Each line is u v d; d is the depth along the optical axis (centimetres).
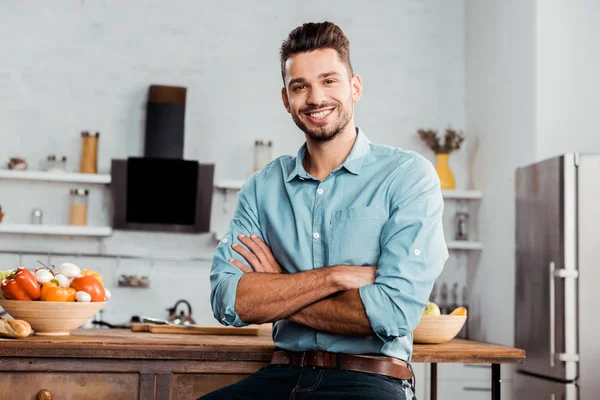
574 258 397
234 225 231
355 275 203
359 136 222
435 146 571
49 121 557
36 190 552
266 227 227
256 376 209
